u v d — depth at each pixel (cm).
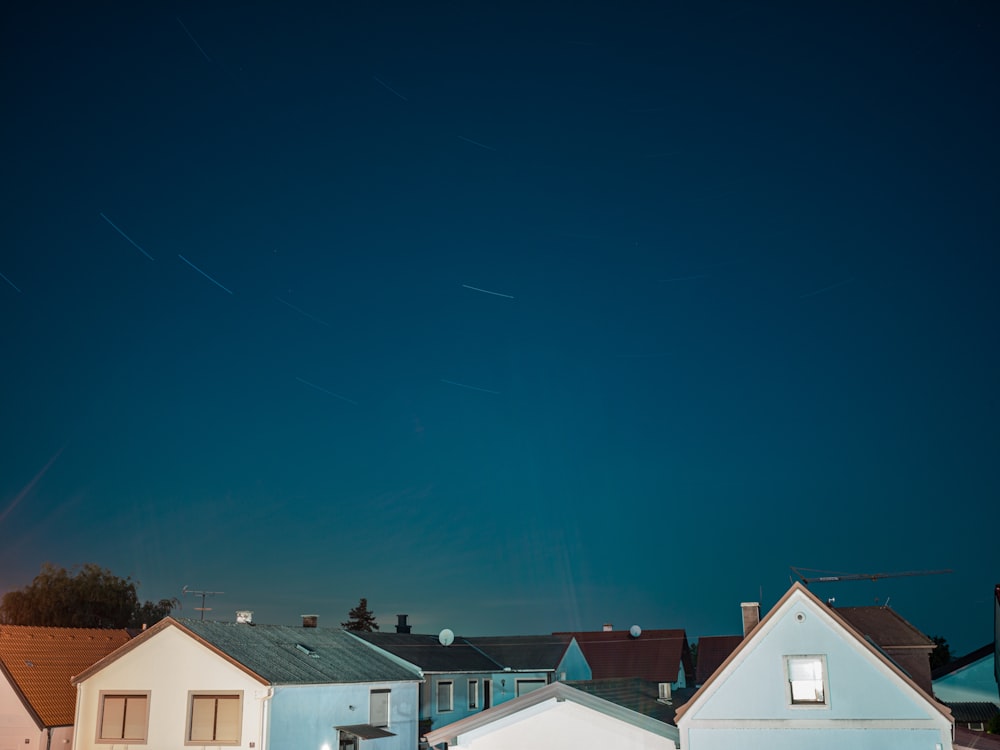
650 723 2803
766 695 2681
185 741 3161
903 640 3228
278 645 3669
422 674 4206
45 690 3472
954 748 2725
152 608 7088
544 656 5212
